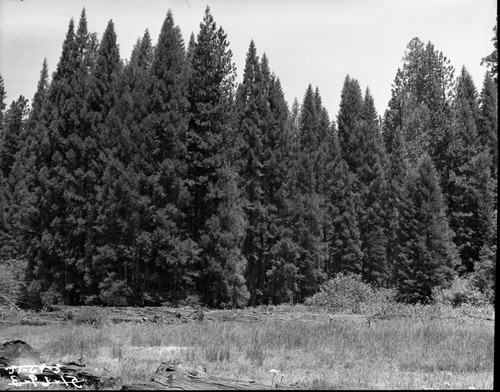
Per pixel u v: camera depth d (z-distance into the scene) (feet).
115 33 143.13
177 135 125.90
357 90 201.87
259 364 38.42
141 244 118.01
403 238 141.08
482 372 36.55
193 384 27.55
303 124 190.29
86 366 34.99
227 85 134.31
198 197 131.34
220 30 134.21
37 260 133.39
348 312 90.68
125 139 124.98
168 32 130.82
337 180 182.29
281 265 153.99
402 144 190.08
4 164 209.56
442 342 46.93
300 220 158.92
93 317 70.74
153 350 45.47
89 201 132.98
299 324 60.85
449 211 163.22
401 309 84.94
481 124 172.76
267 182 160.15
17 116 211.82
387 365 39.60
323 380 30.35
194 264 125.70
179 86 128.77
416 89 214.90
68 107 138.82
